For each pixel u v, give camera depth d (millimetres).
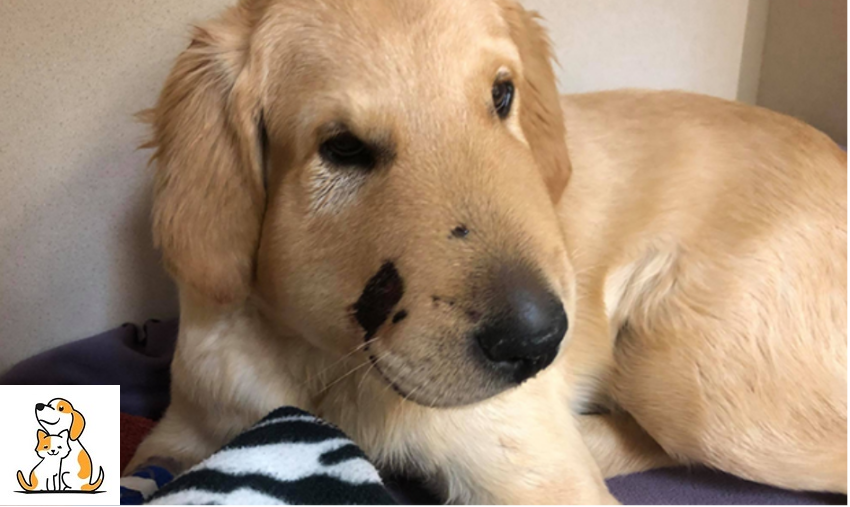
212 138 293
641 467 418
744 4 682
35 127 431
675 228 403
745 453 385
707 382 386
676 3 646
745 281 387
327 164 269
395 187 250
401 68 259
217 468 261
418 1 274
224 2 465
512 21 344
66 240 465
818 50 660
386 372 249
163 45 455
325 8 274
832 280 396
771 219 394
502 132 279
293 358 333
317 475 264
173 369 371
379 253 247
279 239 282
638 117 427
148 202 488
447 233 235
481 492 338
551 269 238
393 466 357
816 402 385
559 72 616
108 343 470
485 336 223
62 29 420
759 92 733
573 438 360
